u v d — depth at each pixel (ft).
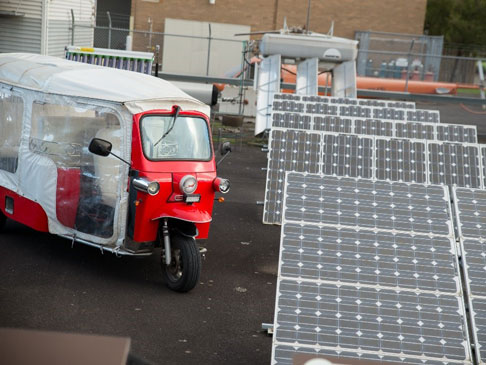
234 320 24.91
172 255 27.37
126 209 27.30
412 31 126.31
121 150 27.22
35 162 29.48
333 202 21.84
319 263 20.13
